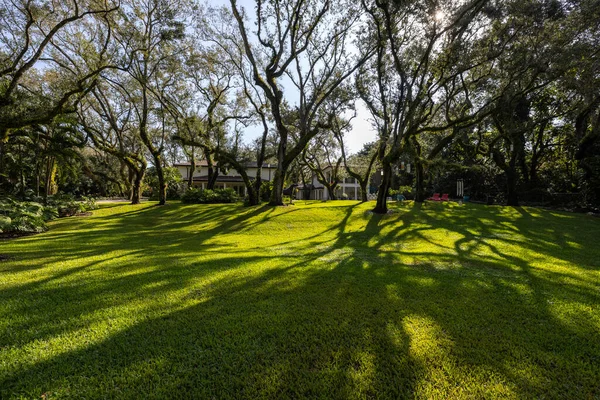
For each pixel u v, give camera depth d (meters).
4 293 4.12
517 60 13.00
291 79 20.36
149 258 6.51
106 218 15.76
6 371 2.41
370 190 45.25
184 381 2.33
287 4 15.05
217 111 24.25
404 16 13.45
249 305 3.79
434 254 7.46
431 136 21.80
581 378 2.43
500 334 3.10
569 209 18.88
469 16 11.84
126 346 2.80
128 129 27.64
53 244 8.52
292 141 28.66
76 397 2.15
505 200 23.86
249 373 2.45
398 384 2.33
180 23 16.03
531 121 18.42
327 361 2.61
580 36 12.45
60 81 17.44
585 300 4.12
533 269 5.91
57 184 24.14
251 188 19.41
